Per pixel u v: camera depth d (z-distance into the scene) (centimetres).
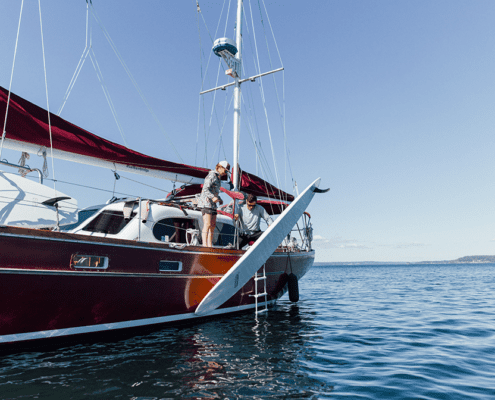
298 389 301
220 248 593
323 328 583
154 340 457
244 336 502
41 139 420
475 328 607
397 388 306
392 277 3347
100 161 515
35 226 399
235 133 912
